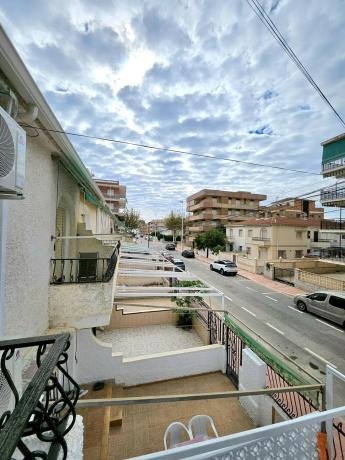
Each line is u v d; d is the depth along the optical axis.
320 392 3.17
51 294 4.02
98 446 3.50
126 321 8.42
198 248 36.66
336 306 9.85
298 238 26.16
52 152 4.19
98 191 8.10
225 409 4.48
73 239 6.26
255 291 15.68
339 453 3.41
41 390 0.90
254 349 4.79
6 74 2.24
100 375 5.09
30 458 0.91
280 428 1.55
